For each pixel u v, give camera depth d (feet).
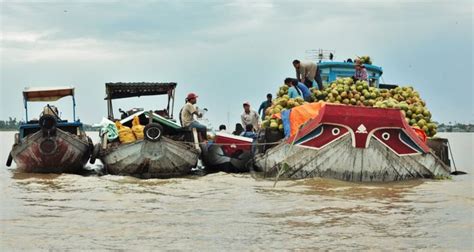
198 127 67.15
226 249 29.17
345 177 53.78
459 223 34.63
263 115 74.38
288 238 31.19
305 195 45.78
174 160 61.41
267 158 57.26
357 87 60.59
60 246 29.84
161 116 70.74
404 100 61.72
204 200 43.52
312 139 53.83
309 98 61.67
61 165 65.16
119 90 73.56
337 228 33.47
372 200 43.19
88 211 39.04
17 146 64.75
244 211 38.73
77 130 69.87
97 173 68.74
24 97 71.00
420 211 38.55
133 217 36.81
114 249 29.22
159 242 30.48
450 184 52.42
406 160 53.93
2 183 55.88
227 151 65.41
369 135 52.54
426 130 59.77
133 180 58.13
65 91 71.67
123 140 64.44
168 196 45.88
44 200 44.14
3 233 32.53
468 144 175.63
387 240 30.71
